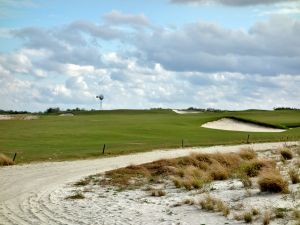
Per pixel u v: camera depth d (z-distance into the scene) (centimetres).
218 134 6662
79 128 7050
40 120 8988
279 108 13050
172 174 2881
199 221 1484
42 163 3578
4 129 6781
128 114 12775
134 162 3603
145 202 1936
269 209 1527
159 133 6606
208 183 2253
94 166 3397
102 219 1609
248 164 2503
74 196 2128
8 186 2464
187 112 13500
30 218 1648
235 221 1445
